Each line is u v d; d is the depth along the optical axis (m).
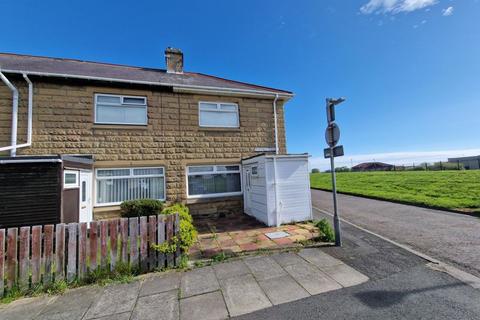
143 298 3.52
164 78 10.00
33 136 7.53
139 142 8.61
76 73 8.49
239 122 9.99
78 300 3.53
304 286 3.67
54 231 4.50
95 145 8.10
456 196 10.87
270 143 10.28
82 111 8.09
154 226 4.57
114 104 8.54
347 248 5.31
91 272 4.13
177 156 9.00
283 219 7.84
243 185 9.71
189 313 3.11
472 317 2.78
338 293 3.43
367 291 3.45
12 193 5.14
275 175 7.88
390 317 2.83
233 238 6.37
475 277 3.75
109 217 7.95
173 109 9.16
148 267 4.46
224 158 9.60
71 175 6.35
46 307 3.37
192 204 9.01
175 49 11.47
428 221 7.48
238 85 10.95
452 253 4.79
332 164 5.74
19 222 5.11
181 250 4.71
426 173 23.06
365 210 9.93
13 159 5.17
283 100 10.78
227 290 3.65
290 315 2.96
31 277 3.88
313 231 6.82
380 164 39.38
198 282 3.94
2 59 9.19
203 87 9.29
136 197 8.49
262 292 3.55
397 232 6.44
